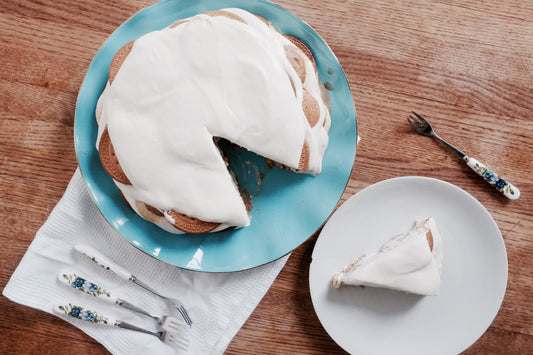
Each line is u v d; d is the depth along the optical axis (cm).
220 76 67
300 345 78
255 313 78
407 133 77
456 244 77
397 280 74
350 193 78
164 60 68
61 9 75
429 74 77
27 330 78
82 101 72
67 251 76
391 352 77
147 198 69
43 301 76
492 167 78
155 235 74
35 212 76
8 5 75
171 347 77
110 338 76
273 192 76
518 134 78
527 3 77
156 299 77
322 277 76
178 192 69
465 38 77
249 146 69
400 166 78
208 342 76
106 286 77
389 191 76
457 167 78
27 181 76
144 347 76
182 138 68
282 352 78
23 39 76
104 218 74
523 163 78
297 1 76
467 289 77
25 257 75
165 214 70
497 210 78
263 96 68
